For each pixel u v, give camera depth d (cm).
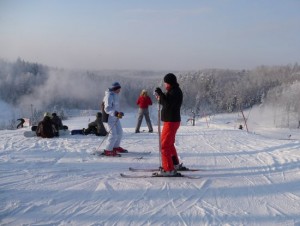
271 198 565
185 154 948
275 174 720
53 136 1294
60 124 1398
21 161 830
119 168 771
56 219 470
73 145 1088
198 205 529
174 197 566
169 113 683
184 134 1470
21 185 623
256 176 704
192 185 635
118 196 568
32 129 1359
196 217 480
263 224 456
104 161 845
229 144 1144
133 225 452
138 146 1101
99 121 1370
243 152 974
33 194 572
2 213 488
